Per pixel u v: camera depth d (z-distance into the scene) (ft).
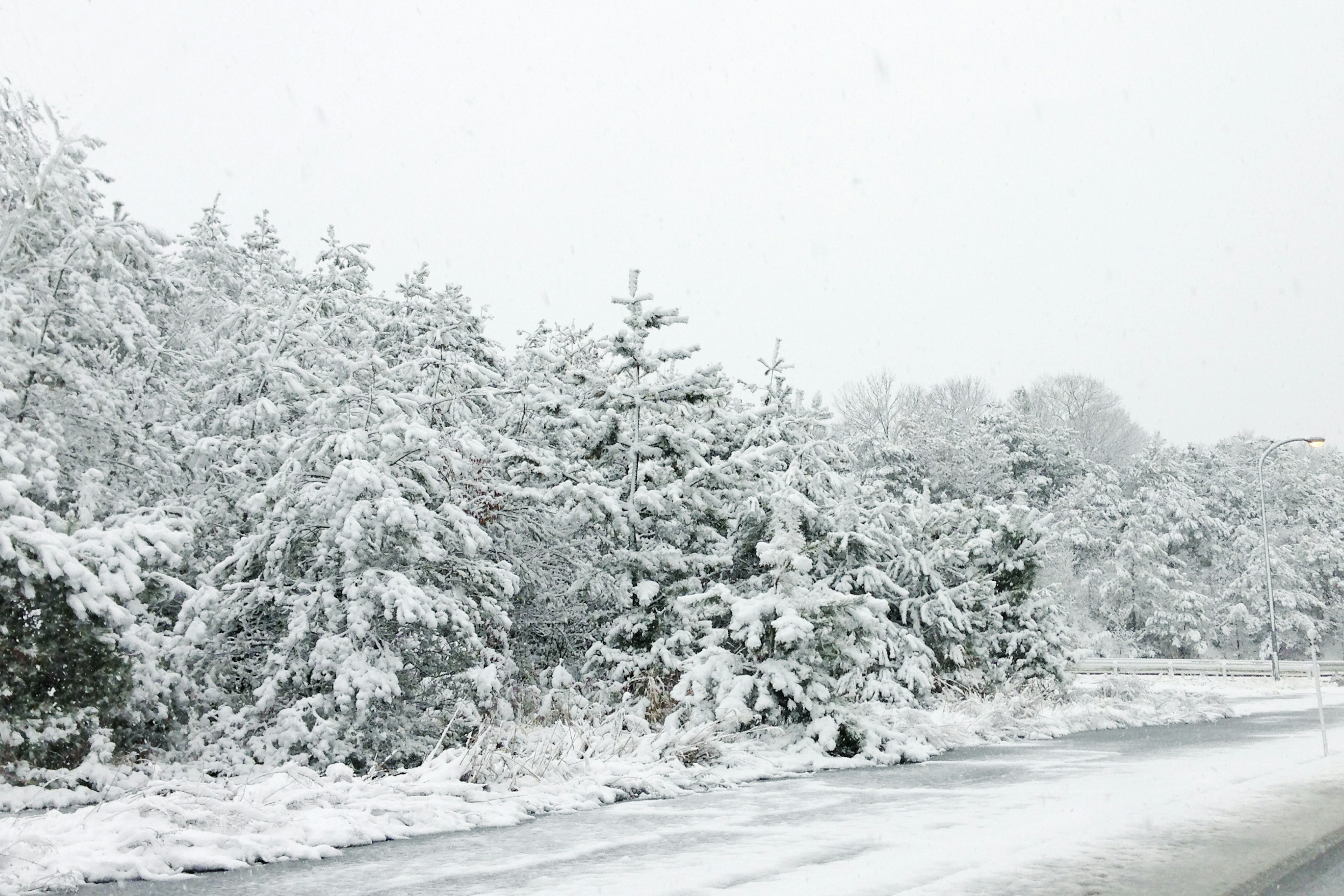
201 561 55.93
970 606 80.23
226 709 51.19
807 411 91.61
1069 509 199.31
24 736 39.34
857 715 53.21
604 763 43.65
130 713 43.57
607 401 66.59
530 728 49.98
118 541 40.96
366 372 66.23
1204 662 142.61
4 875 23.86
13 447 43.27
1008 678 81.87
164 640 47.91
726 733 50.55
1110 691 86.74
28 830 27.48
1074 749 57.21
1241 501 231.71
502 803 35.83
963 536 85.92
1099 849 23.99
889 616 77.56
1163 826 27.20
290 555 52.29
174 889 23.90
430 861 26.89
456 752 42.04
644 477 67.00
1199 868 21.80
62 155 51.96
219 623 50.93
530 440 69.00
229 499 58.59
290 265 94.07
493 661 56.39
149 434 59.00
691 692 55.11
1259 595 198.90
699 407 73.97
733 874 24.14
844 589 70.28
